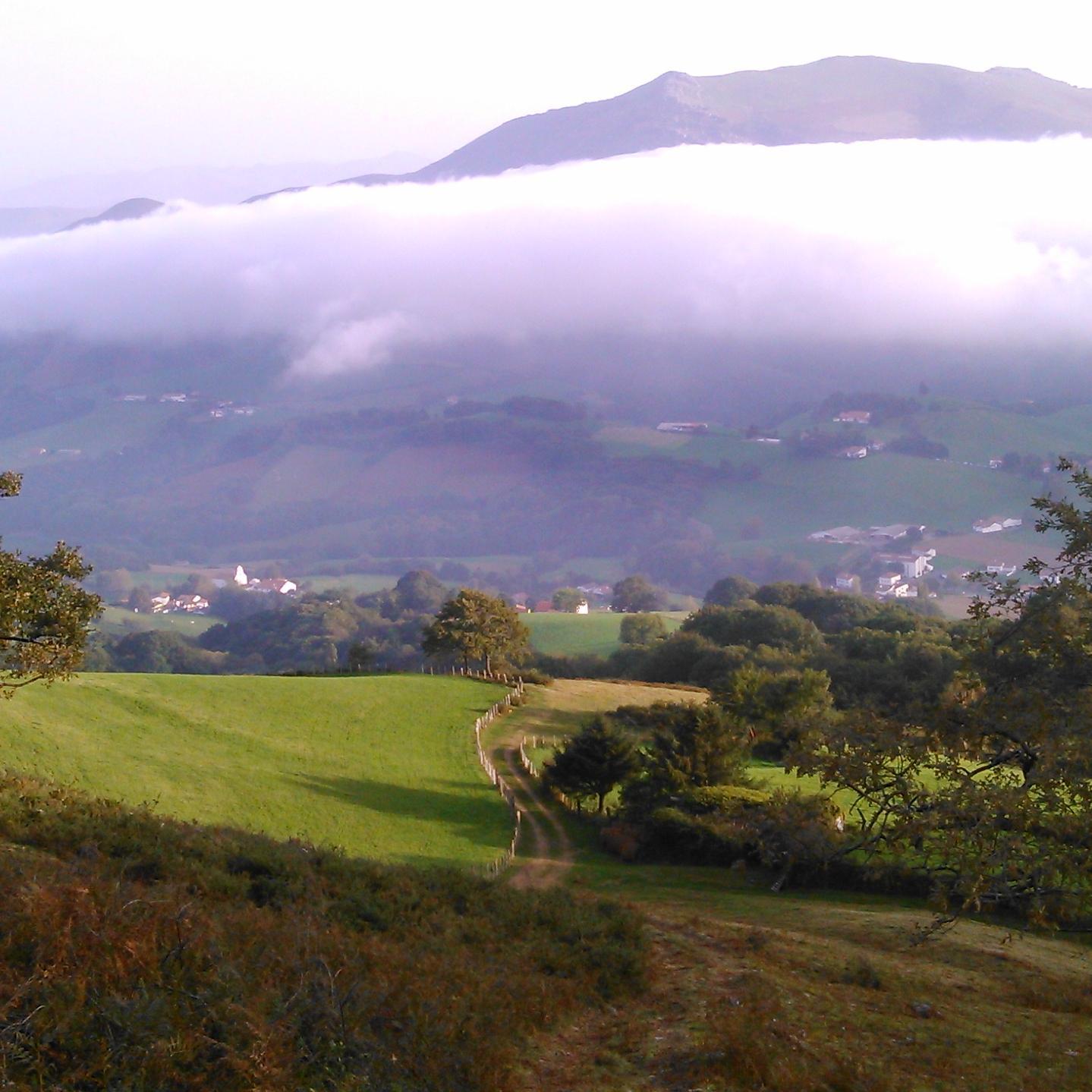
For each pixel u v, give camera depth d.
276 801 42.03
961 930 22.83
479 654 81.00
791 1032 11.99
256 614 163.25
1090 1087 11.51
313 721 56.19
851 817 17.83
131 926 10.02
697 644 96.44
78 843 17.03
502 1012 11.52
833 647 95.50
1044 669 14.23
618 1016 12.86
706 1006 13.17
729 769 42.97
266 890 16.12
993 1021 14.25
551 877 35.09
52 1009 8.26
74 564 21.91
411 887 17.53
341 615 154.38
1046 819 12.62
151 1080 7.89
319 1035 9.02
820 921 23.88
